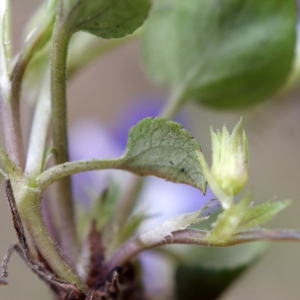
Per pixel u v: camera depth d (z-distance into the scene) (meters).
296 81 0.24
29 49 0.18
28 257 0.18
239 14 0.22
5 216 0.49
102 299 0.19
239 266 0.21
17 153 0.18
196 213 0.18
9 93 0.18
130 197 0.21
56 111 0.18
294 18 0.22
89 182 0.23
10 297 0.48
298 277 0.52
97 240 0.20
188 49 0.23
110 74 0.60
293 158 0.55
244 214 0.17
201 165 0.17
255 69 0.23
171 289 0.22
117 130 0.26
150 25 0.23
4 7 0.19
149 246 0.19
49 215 0.20
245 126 0.27
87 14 0.18
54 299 0.19
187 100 0.23
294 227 0.52
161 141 0.18
